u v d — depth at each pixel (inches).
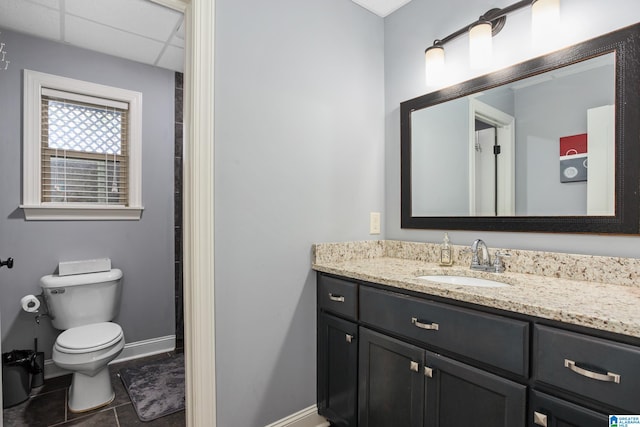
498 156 58.4
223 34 54.4
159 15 75.7
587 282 47.0
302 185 64.3
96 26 79.9
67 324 81.0
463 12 63.9
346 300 58.4
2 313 80.4
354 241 72.1
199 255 51.3
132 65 97.7
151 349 101.8
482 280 54.7
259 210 58.3
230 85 55.1
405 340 48.6
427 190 69.9
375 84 77.7
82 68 90.0
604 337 30.5
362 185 74.6
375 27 78.1
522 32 55.7
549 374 33.7
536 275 52.7
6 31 80.8
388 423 50.7
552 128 52.1
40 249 84.7
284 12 62.1
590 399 31.0
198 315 51.2
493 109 59.1
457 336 41.7
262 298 58.6
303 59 64.7
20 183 82.2
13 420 68.5
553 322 33.9
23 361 75.7
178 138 106.0
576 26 49.8
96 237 92.4
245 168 56.6
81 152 91.7
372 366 53.4
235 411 55.2
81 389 72.6
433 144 68.6
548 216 52.3
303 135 64.5
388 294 50.8
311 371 65.4
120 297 94.4
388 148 78.7
